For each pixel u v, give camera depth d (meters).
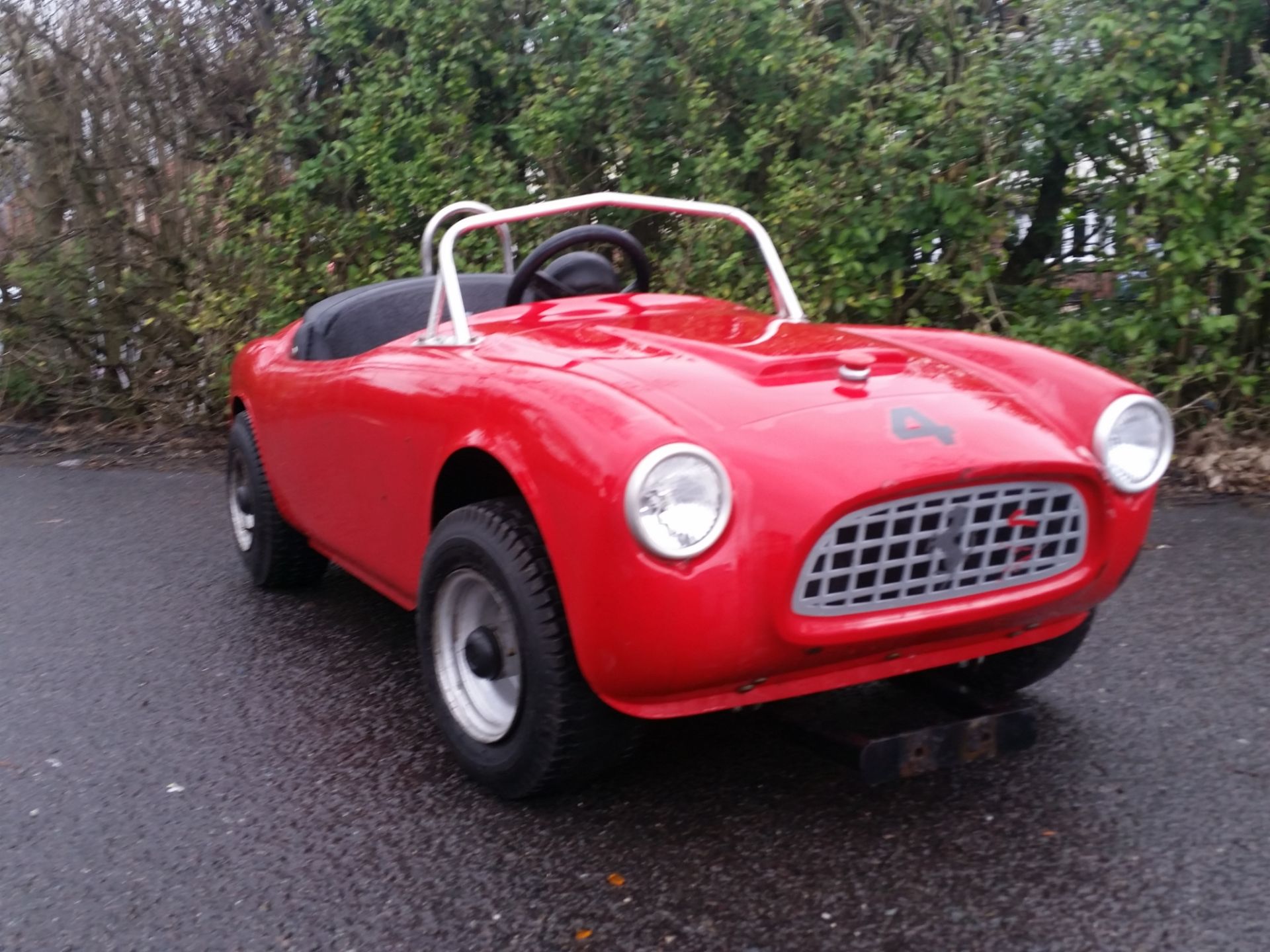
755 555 2.59
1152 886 2.67
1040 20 6.87
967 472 2.71
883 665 2.89
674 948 2.53
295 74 8.77
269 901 2.77
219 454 8.26
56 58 9.08
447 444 3.19
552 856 2.90
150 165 9.09
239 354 5.20
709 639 2.58
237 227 8.55
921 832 2.95
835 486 2.62
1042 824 2.96
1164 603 4.48
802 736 2.97
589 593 2.65
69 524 6.45
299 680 4.10
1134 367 6.56
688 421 2.77
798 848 2.89
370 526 3.79
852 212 7.05
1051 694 3.72
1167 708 3.59
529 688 2.88
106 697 4.00
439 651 3.26
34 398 9.42
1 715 3.88
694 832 2.99
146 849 3.02
